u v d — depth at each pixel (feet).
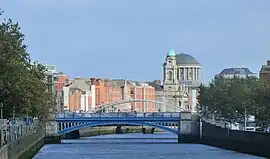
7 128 478.59
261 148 605.73
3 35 496.64
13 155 442.91
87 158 606.14
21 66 504.02
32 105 544.21
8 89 497.87
